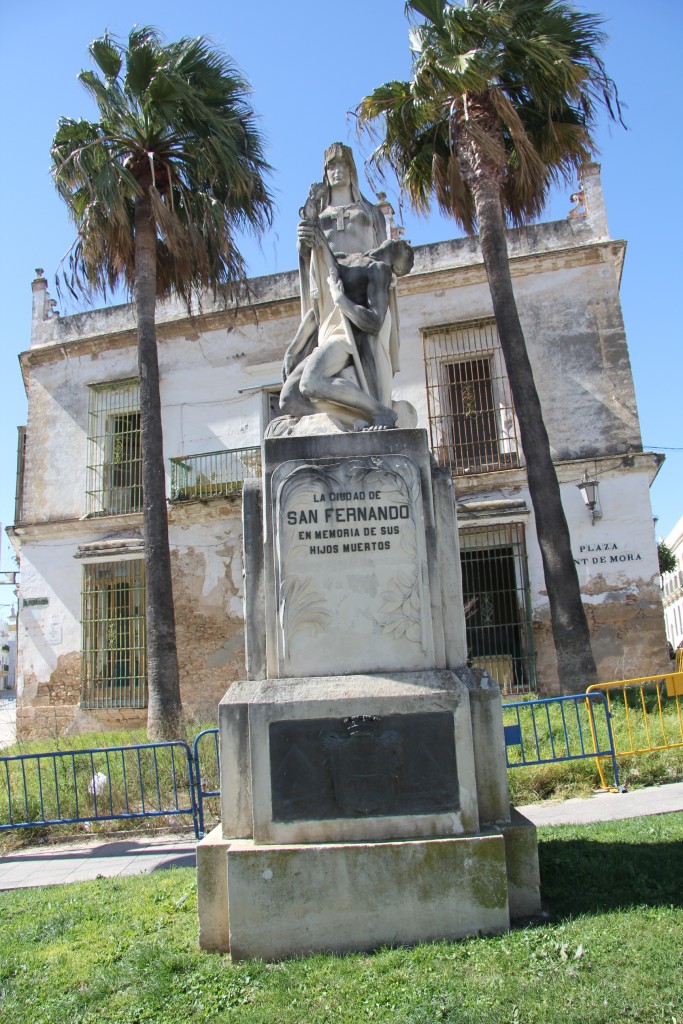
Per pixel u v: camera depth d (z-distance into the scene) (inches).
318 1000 118.0
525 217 510.6
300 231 187.6
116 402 733.3
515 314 448.1
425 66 438.0
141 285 481.1
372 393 180.2
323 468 156.8
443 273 640.4
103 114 493.4
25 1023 120.8
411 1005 112.7
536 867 144.9
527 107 481.1
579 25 461.4
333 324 184.4
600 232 626.2
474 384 637.3
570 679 415.2
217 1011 118.7
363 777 142.7
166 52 495.5
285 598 153.6
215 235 495.8
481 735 149.9
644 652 559.8
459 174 490.0
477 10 433.1
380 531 154.9
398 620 152.2
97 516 701.3
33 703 687.7
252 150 523.2
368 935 136.1
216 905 143.3
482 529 602.5
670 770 298.7
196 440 693.9
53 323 767.1
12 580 802.2
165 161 511.8
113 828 314.7
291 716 145.7
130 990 128.9
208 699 639.8
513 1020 106.9
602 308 617.3
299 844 141.4
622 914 138.1
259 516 164.4
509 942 130.3
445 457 618.5
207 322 704.4
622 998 109.7
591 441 599.5
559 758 292.0
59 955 149.3
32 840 311.7
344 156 204.4
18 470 788.0
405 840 140.3
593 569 577.3
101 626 687.1
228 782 150.1
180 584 664.4
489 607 597.0
